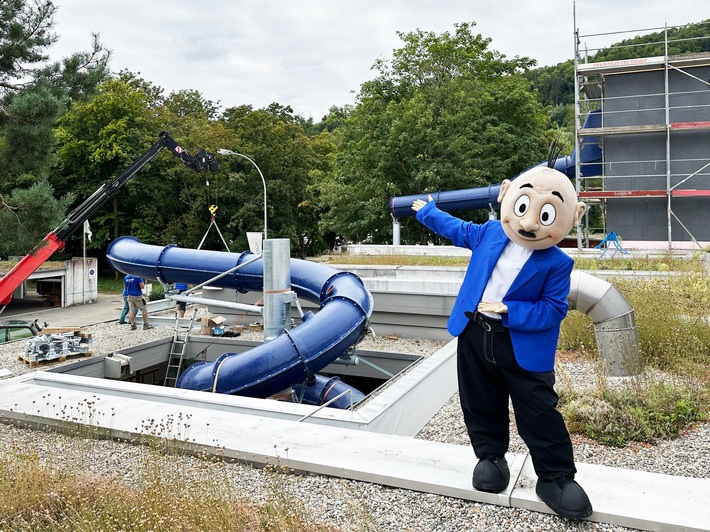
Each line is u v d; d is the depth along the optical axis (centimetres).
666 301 987
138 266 1318
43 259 1380
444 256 2392
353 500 389
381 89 4231
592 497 360
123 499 381
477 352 344
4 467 431
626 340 719
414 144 3719
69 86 1312
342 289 1034
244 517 363
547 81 11669
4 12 1241
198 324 1612
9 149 1232
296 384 956
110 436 528
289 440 484
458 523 353
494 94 4072
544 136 4528
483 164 3753
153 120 4838
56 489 395
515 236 329
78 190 4688
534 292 328
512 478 388
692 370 700
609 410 544
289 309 1032
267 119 5206
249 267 1230
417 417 648
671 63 2498
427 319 1388
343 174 4309
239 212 4834
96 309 3341
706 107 2520
